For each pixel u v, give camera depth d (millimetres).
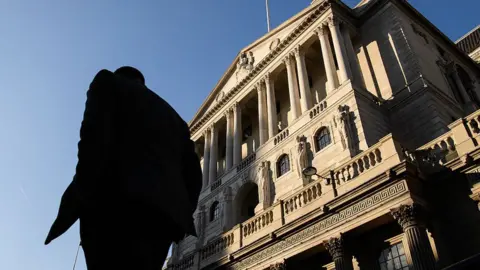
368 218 16484
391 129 26188
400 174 15852
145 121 3619
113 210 3209
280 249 20047
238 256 22344
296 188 26219
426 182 16516
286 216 20750
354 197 17156
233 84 42781
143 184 3221
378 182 16438
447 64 32375
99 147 3180
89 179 3084
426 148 17672
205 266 24656
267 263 20469
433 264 13977
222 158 42594
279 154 29625
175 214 3334
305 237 18906
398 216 15461
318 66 36312
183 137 4207
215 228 33188
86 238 3252
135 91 3734
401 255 16547
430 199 16375
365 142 23172
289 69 34219
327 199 18656
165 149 3664
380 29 31984
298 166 26719
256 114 41500
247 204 33656
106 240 3191
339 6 32906
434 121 24422
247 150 39969
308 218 18844
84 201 3033
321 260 19406
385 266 16969
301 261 20031
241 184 32625
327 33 32625
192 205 4125
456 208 15734
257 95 38938
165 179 3447
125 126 3500
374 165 17516
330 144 25328
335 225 17703
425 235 14828
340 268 16609
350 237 17516
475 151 15258
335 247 17188
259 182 29812
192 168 4246
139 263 3146
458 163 15789
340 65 28656
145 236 3244
